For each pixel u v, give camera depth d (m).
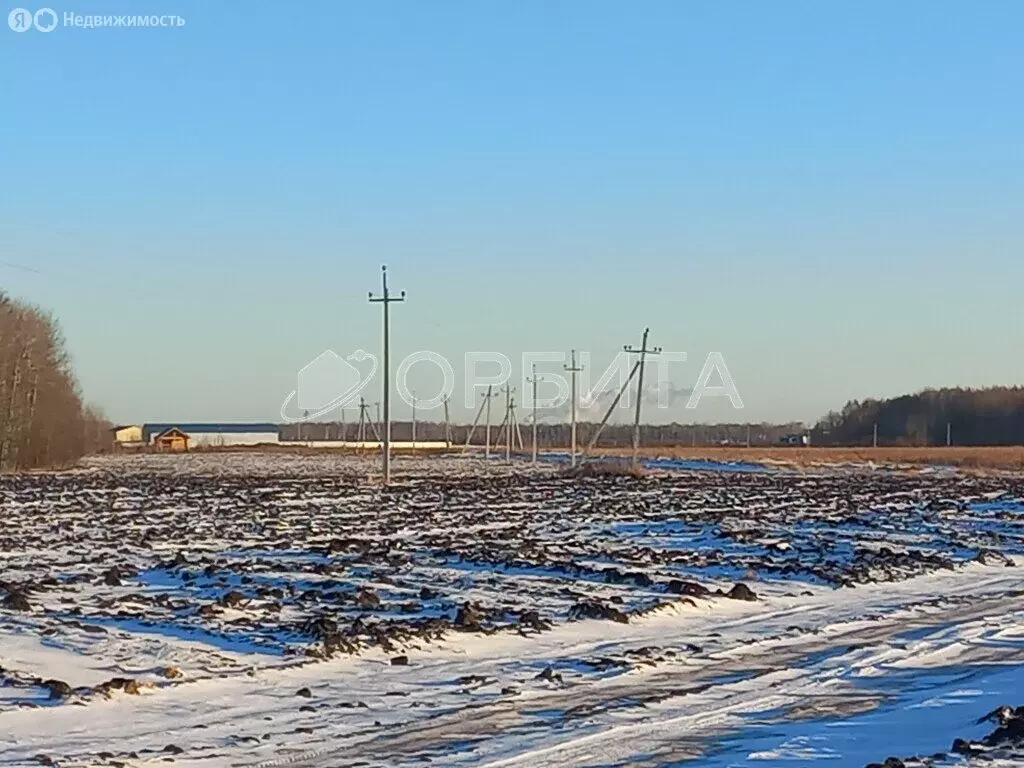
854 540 39.47
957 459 111.31
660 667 18.64
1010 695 16.62
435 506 54.22
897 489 67.44
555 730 14.37
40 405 94.00
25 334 93.06
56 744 13.29
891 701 16.28
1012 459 109.62
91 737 13.66
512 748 13.46
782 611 25.05
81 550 34.75
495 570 30.03
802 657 19.66
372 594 24.27
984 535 41.50
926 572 31.64
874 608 25.45
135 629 20.61
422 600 24.64
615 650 20.05
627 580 28.08
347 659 18.61
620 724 14.71
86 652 18.50
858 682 17.61
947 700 16.31
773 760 13.02
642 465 97.25
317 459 131.25
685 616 24.03
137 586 26.53
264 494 63.00
